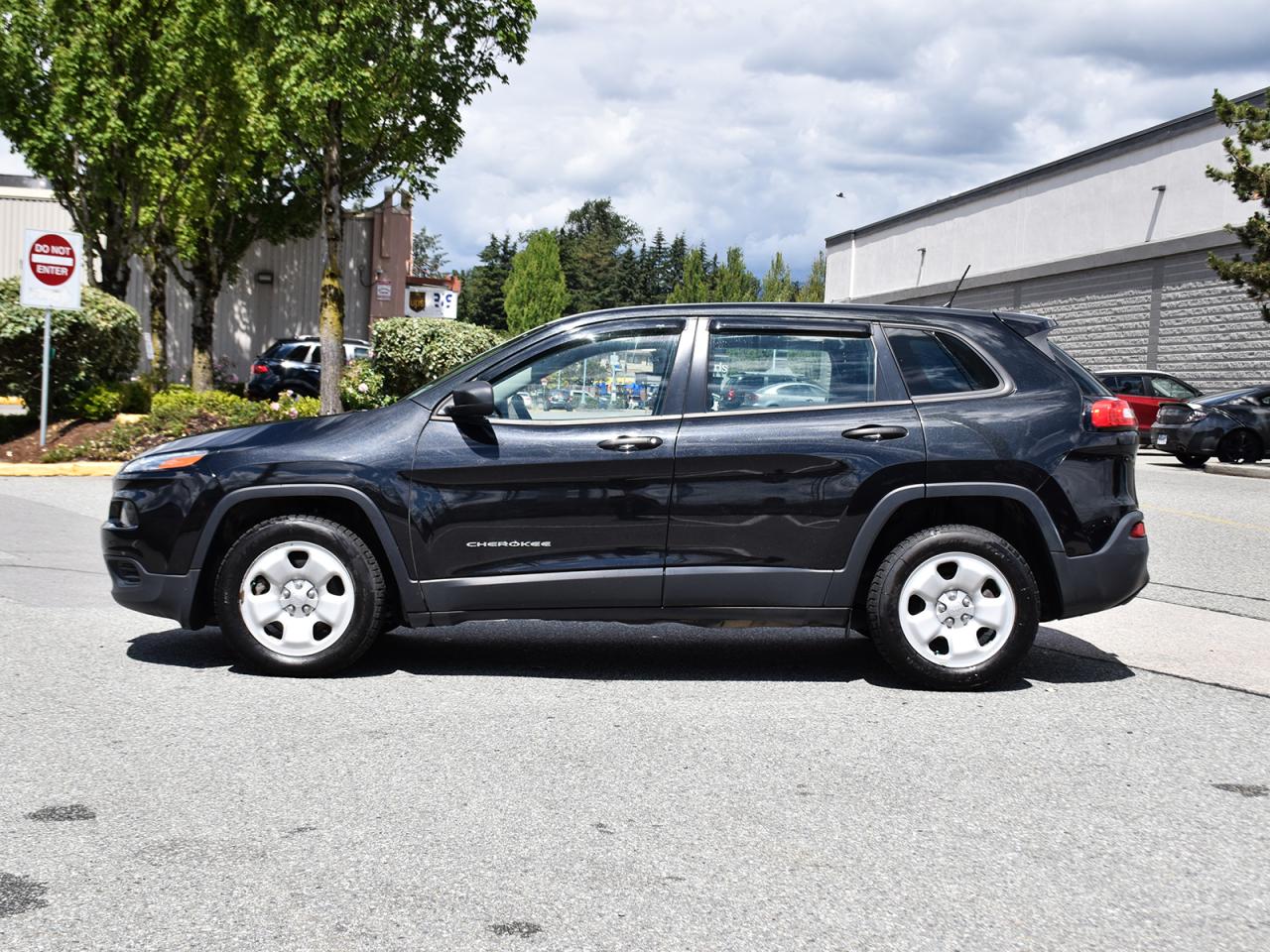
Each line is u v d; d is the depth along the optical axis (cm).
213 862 361
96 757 461
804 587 590
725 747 491
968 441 589
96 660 623
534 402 601
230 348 3662
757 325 608
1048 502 590
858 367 605
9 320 1691
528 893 343
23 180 3712
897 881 357
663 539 588
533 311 11438
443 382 612
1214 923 331
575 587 588
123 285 2725
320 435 604
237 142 2581
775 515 587
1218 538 1202
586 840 385
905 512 603
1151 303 2970
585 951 307
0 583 827
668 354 605
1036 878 361
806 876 359
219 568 592
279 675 597
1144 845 389
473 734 503
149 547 601
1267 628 771
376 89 1997
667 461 585
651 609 593
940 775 458
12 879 346
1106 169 3161
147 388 1952
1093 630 761
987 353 609
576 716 535
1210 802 432
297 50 1927
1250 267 2220
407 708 543
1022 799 432
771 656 675
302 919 323
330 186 2047
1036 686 606
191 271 3200
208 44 2394
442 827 394
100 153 2481
